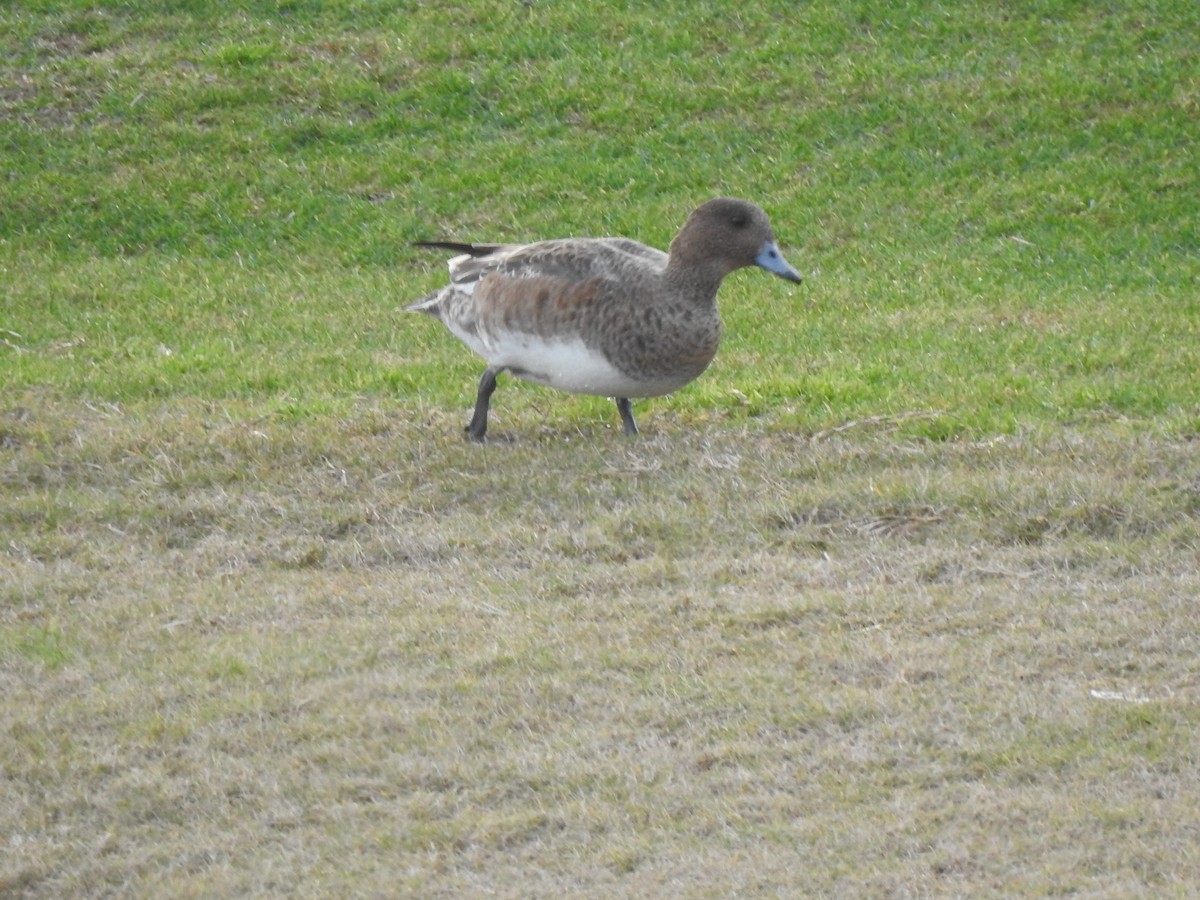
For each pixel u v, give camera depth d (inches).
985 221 813.2
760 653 398.3
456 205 860.0
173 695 383.9
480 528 484.7
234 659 400.5
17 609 438.0
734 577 445.4
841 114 908.6
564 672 390.3
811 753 350.6
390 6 1039.0
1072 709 363.3
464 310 550.6
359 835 326.6
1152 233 788.0
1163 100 890.7
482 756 354.6
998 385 593.0
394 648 406.3
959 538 464.1
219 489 517.7
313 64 983.6
